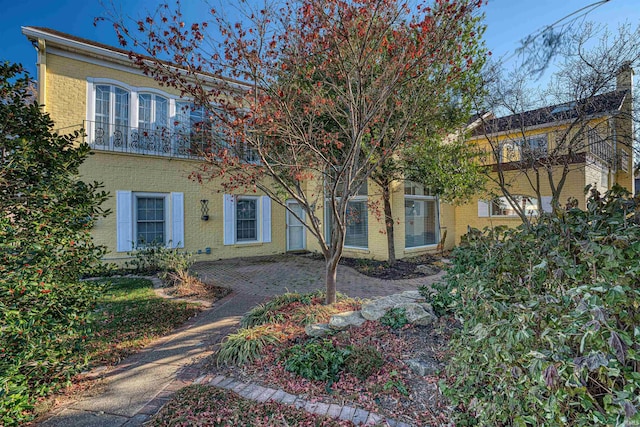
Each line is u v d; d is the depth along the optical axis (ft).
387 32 13.69
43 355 9.50
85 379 11.29
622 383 5.87
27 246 9.16
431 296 15.25
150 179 34.53
